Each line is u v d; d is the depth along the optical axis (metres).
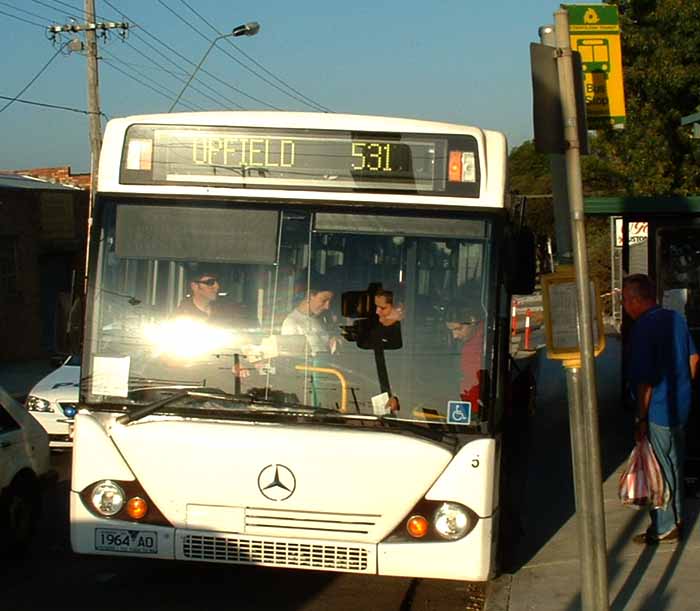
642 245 19.52
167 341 6.48
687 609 6.53
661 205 11.30
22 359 30.58
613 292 30.69
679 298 11.32
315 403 6.31
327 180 6.53
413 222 6.45
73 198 33.09
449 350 6.31
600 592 5.30
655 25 19.78
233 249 6.52
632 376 7.82
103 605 7.02
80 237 33.75
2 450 8.03
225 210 6.56
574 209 5.13
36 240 31.20
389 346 6.34
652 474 7.68
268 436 6.16
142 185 6.62
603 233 39.59
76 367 13.83
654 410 7.73
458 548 6.09
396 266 6.43
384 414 6.26
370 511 6.12
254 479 6.16
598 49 9.22
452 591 7.50
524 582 7.29
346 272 6.45
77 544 6.34
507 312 6.67
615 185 23.89
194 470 6.21
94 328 6.54
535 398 16.58
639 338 7.72
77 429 6.39
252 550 6.20
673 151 19.78
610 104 9.24
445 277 6.39
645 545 7.94
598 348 5.37
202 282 6.52
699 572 7.25
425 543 6.11
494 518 6.32
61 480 11.50
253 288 6.50
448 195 6.45
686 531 8.26
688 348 7.78
